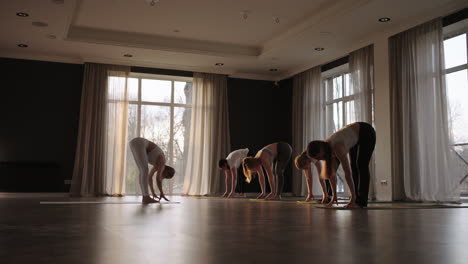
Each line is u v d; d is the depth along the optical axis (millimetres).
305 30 8586
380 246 1558
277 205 5320
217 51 10352
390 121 8156
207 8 8125
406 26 7914
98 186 10164
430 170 7316
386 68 8328
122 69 10781
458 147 7531
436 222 2803
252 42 10250
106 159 10344
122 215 3312
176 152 11469
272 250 1444
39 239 1729
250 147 11930
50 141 10211
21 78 10172
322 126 10680
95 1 7855
